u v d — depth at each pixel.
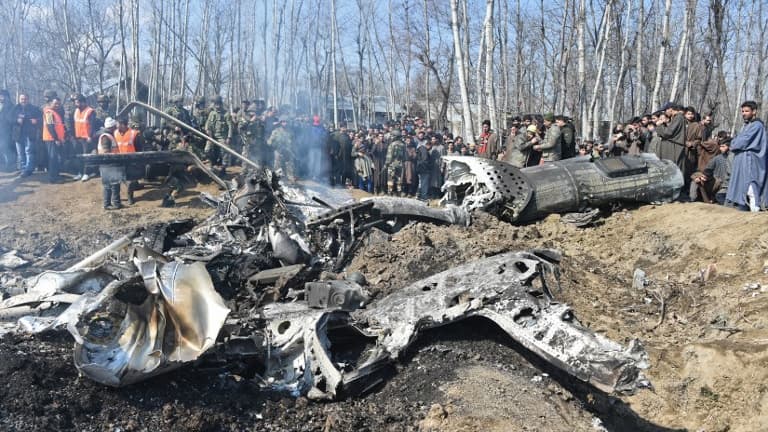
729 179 10.88
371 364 5.11
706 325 7.08
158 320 4.59
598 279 8.48
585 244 9.95
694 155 12.22
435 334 5.78
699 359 6.29
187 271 4.76
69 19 25.41
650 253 9.27
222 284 6.70
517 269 5.82
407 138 14.64
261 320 5.57
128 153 12.34
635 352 4.66
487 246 8.03
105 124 13.49
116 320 4.73
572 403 5.29
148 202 13.00
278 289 6.49
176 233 7.50
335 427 4.54
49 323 5.08
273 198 8.33
